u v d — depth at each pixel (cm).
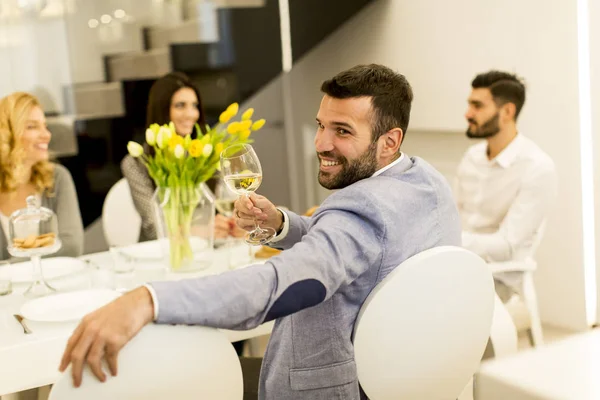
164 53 411
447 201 137
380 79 129
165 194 199
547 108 330
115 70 396
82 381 98
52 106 383
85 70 388
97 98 391
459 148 392
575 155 320
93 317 99
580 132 316
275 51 441
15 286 201
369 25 436
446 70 385
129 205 312
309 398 129
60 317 164
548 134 331
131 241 313
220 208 240
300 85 496
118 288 191
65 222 266
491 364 63
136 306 100
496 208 292
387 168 132
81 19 387
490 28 354
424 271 124
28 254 185
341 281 115
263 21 435
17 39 375
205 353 108
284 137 509
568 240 329
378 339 125
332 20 421
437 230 133
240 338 185
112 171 396
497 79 282
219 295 103
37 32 378
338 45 467
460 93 378
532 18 330
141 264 218
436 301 128
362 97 127
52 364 154
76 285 197
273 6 435
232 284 104
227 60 430
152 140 196
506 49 346
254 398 169
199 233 203
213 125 434
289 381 130
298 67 496
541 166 273
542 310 345
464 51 371
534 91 335
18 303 184
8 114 253
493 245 261
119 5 396
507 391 59
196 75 422
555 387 57
